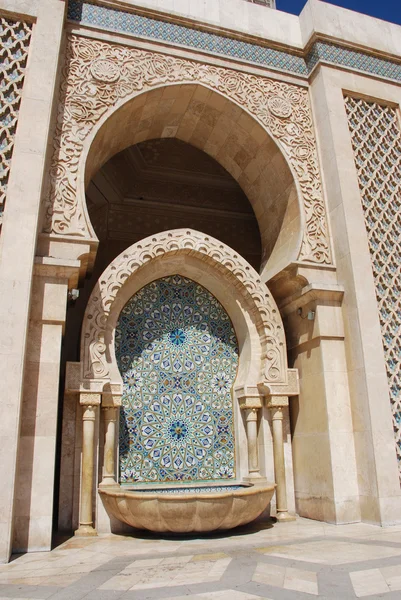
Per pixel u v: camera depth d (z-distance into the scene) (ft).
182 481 20.92
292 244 22.66
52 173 19.22
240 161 25.81
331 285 21.12
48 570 12.85
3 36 19.43
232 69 23.70
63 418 19.02
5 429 14.84
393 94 25.44
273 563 12.89
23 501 15.58
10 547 14.28
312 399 21.16
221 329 23.67
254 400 21.34
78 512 18.20
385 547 14.56
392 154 24.47
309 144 23.97
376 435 19.11
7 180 17.62
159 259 21.99
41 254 17.97
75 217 18.99
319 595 10.15
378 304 21.33
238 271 22.17
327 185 23.09
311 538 16.29
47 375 16.93
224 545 15.48
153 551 14.88
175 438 21.42
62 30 20.25
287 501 21.17
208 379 22.72
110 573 12.37
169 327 22.90
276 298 23.89
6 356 15.43
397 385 20.49
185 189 34.37
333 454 19.53
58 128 19.92
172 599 10.12
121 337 21.98
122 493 16.87
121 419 20.84
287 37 25.41
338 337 21.03
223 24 24.11
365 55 25.61
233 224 34.94
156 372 22.04
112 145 23.30
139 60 22.20
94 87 21.06
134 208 33.01
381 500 18.39
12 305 15.93
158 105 23.06
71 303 19.72
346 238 21.49
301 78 24.97
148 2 22.99
